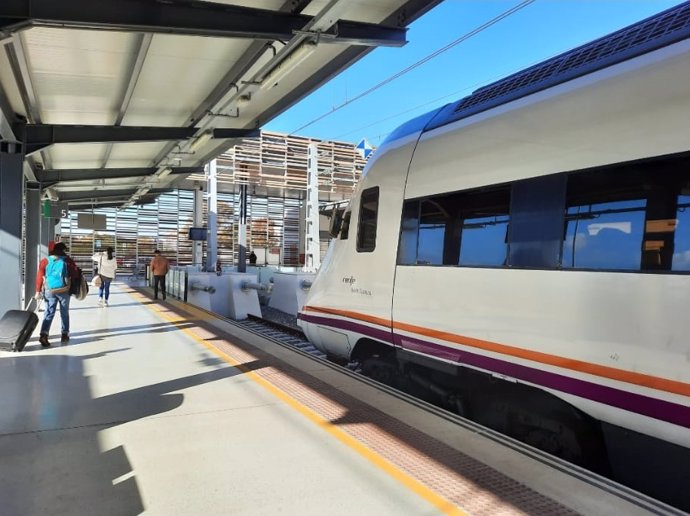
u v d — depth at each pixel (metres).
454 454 3.72
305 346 10.62
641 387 3.17
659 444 3.19
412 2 6.61
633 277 3.27
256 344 8.05
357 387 5.51
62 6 5.77
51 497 3.16
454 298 4.62
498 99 4.60
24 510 3.00
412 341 5.12
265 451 3.82
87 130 10.99
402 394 5.25
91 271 30.42
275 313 17.20
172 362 6.75
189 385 5.62
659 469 3.22
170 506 3.05
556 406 4.01
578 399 3.54
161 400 5.08
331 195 38.72
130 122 11.13
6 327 7.45
